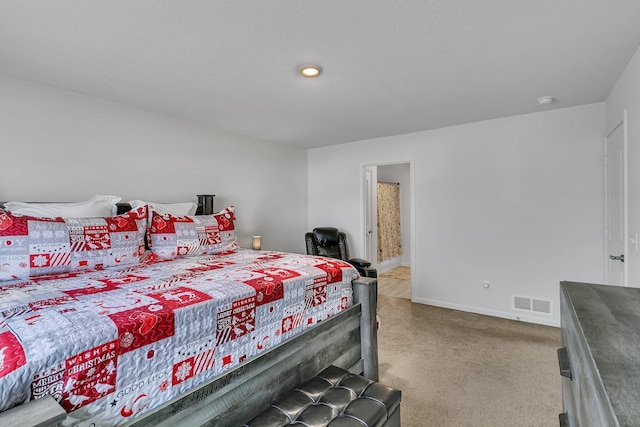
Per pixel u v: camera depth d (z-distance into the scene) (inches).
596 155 121.3
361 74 93.4
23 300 50.9
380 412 53.4
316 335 71.4
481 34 72.2
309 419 51.4
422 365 100.7
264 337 61.3
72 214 88.5
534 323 134.7
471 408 79.0
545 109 128.2
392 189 264.1
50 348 36.4
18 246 69.4
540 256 133.4
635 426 17.5
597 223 121.9
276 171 183.6
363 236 186.4
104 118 111.5
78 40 73.6
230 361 54.9
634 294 42.9
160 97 110.4
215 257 99.9
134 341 42.8
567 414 40.3
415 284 166.2
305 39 74.2
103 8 61.8
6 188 90.9
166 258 96.8
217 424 51.1
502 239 141.6
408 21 67.1
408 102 118.1
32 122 95.7
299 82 98.8
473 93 109.3
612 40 74.8
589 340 28.9
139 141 121.3
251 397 56.7
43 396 35.0
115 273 73.5
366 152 181.5
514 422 73.7
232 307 55.7
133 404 42.3
